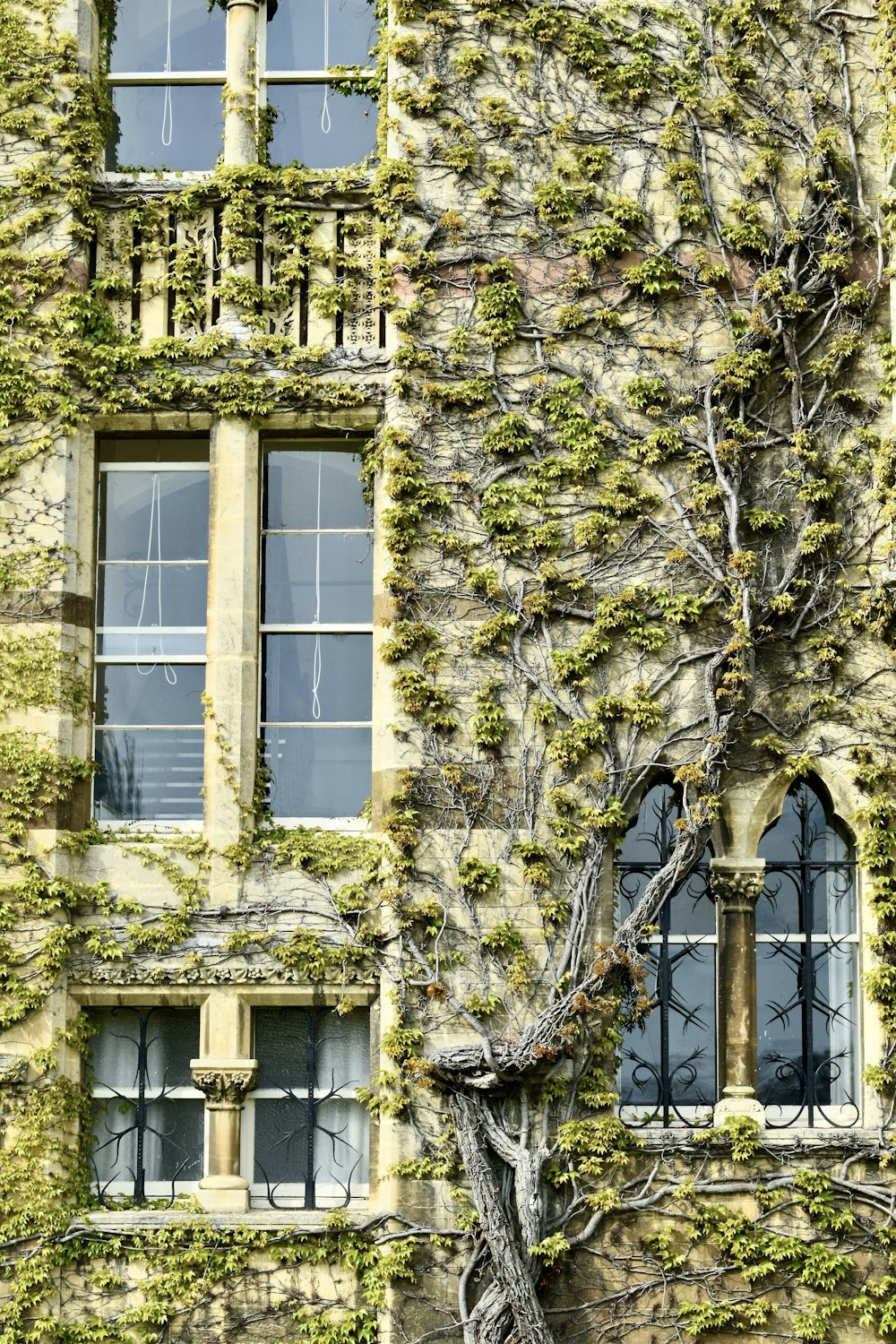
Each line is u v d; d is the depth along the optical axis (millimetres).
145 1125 15898
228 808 15859
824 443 16219
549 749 15523
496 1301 14523
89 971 15555
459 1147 14969
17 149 16422
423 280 16219
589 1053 15195
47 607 15883
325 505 16844
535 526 15898
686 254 16359
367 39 17375
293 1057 15969
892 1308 14828
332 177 16594
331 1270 15055
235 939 15531
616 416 16109
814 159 16438
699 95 16562
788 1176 15117
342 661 16672
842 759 15844
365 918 15570
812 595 15969
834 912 16141
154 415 16469
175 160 17375
